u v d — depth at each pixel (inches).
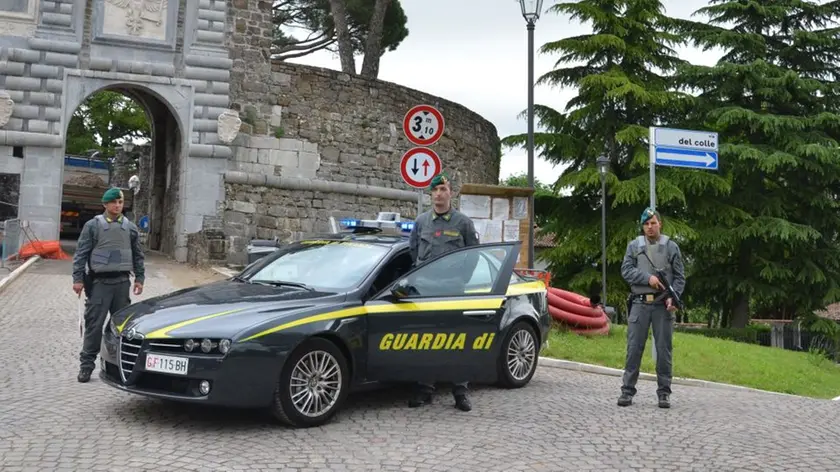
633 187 901.8
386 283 281.9
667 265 308.3
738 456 232.8
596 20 954.7
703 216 987.9
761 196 1039.0
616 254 928.3
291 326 239.5
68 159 1691.7
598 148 983.0
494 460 217.6
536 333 335.9
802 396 447.2
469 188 470.0
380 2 1217.4
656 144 406.9
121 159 1625.2
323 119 965.2
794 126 1013.8
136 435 228.2
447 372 279.6
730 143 1014.4
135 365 236.1
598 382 369.4
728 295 1049.5
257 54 925.8
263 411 261.7
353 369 256.8
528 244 486.0
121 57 864.3
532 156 542.0
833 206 1062.4
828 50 1096.8
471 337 287.7
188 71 884.6
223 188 893.8
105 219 307.0
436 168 401.1
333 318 251.8
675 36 991.0
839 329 1028.5
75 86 848.3
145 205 1331.2
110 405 263.9
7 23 829.2
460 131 1136.2
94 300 301.9
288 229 932.6
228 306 247.0
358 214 986.1
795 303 1072.2
